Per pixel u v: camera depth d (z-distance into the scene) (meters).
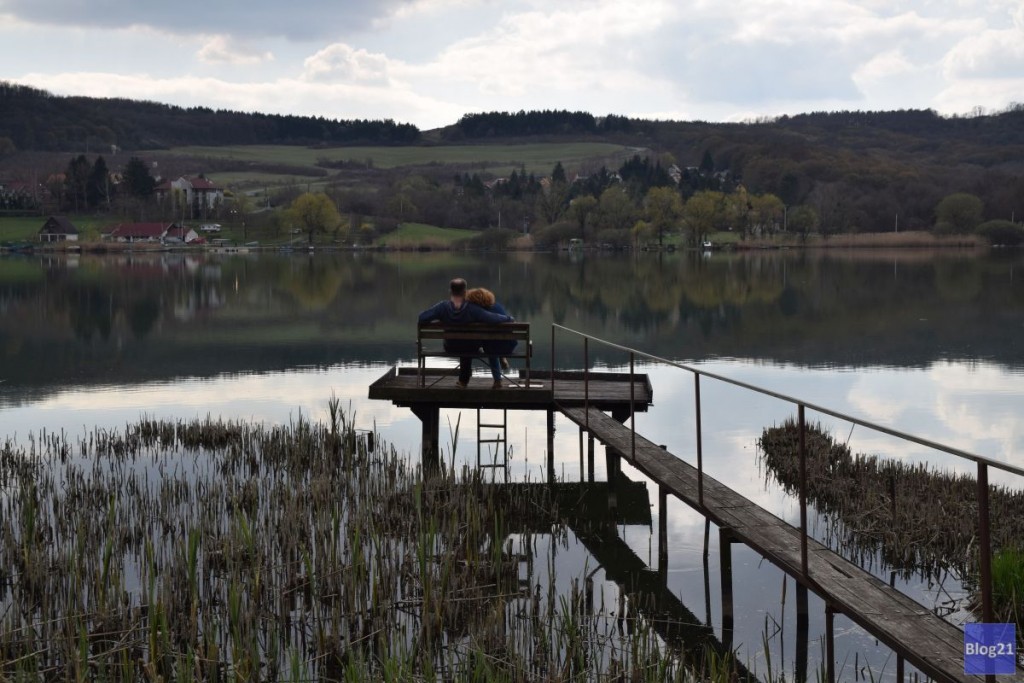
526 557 10.02
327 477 11.84
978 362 25.72
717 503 9.30
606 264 97.62
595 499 12.41
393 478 11.59
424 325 14.23
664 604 8.73
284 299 50.41
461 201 182.75
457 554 9.26
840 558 7.89
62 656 7.16
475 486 11.80
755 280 66.19
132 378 23.61
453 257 120.19
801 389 21.44
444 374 16.77
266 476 12.49
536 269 86.44
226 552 8.91
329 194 182.88
